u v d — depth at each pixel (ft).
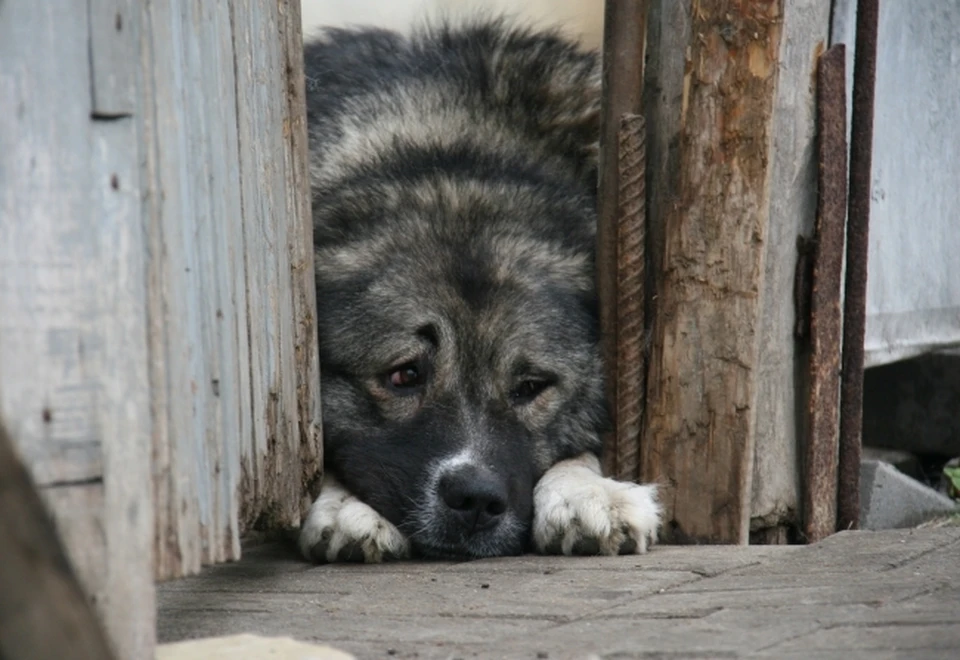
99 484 13.91
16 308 13.39
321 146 31.65
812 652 15.61
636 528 25.34
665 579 21.81
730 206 25.79
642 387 27.43
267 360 21.80
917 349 34.96
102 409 13.96
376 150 31.42
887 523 34.06
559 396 28.71
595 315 29.19
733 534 26.37
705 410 26.40
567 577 22.77
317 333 26.17
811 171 26.91
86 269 13.89
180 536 16.65
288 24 23.31
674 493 26.84
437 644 17.35
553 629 18.02
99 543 13.92
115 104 14.16
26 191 13.55
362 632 18.52
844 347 28.02
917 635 16.16
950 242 36.06
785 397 27.17
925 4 34.04
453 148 31.81
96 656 11.94
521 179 31.04
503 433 28.02
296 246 23.82
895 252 33.78
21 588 11.50
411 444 27.63
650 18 26.73
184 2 17.53
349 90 33.01
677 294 26.50
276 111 22.65
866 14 27.66
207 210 18.40
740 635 16.78
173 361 16.42
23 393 13.35
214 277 18.66
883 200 33.14
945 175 35.55
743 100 25.44
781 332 26.94
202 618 20.22
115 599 14.08
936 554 22.36
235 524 19.13
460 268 28.25
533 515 27.25
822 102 26.55
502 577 23.30
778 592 19.72
